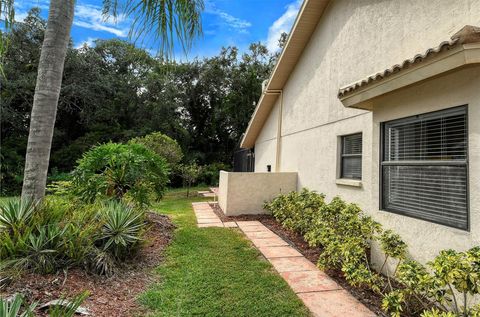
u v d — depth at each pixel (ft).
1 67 11.29
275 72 36.06
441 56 11.04
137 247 17.47
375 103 16.93
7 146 67.41
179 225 27.07
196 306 12.04
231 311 11.76
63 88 70.69
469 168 11.37
